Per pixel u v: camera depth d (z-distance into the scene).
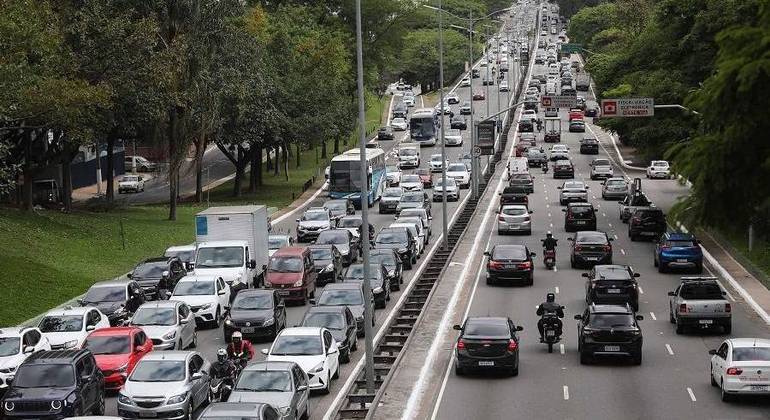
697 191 54.31
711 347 101.06
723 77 52.16
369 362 81.75
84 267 141.88
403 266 151.38
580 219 178.88
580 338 95.62
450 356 98.44
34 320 114.25
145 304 102.38
